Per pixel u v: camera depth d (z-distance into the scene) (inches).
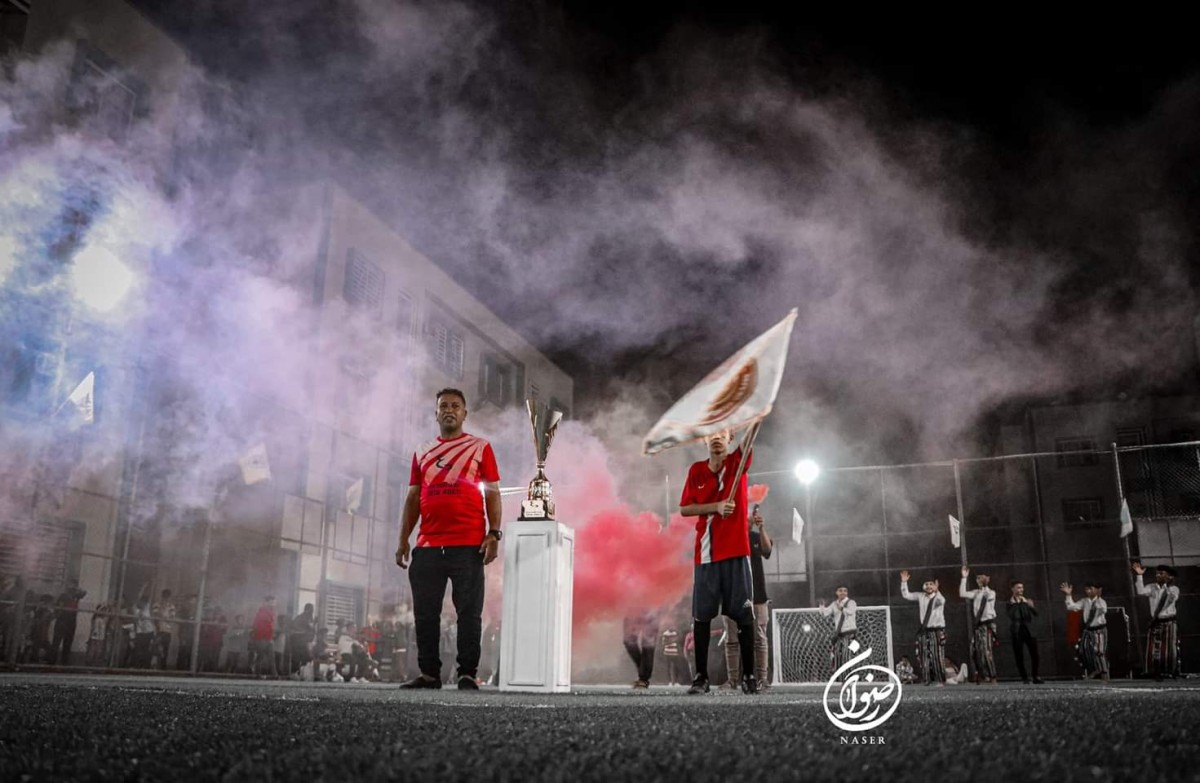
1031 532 948.6
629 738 58.8
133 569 537.0
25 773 44.4
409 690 175.5
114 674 402.6
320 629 566.3
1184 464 866.8
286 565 632.4
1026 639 517.0
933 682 520.7
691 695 164.9
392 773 43.5
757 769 44.1
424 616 193.9
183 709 86.1
